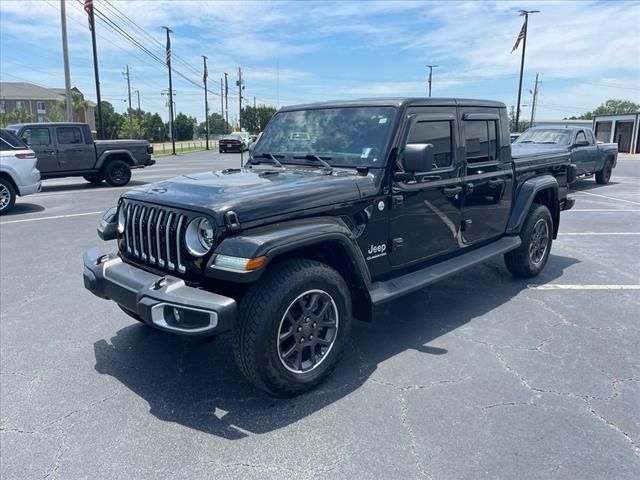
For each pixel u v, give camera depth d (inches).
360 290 145.1
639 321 181.8
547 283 226.5
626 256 274.1
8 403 131.3
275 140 183.8
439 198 172.2
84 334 174.4
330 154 163.8
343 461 107.0
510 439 113.5
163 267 132.5
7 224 371.6
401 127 156.6
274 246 117.5
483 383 138.3
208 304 112.7
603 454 108.2
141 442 114.8
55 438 116.6
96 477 103.5
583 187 599.2
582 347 160.7
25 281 234.1
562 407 126.3
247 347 121.2
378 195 149.7
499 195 204.2
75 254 282.5
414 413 124.3
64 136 578.6
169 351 160.9
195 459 108.7
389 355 156.1
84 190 585.0
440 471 103.4
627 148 1707.7
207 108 2223.2
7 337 172.2
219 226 118.3
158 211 132.7
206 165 1079.6
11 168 418.0
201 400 132.3
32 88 3203.7
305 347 132.1
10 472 105.1
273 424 120.7
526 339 167.0
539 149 250.7
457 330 174.7
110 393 136.2
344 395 133.2
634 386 136.5
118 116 3528.5
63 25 951.6
